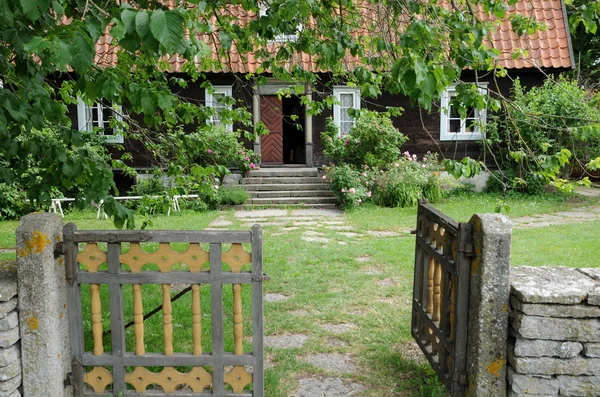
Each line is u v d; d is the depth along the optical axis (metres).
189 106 4.85
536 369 2.64
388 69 4.23
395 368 3.82
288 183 14.16
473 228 2.80
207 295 5.50
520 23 4.18
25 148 3.28
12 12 2.16
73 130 3.56
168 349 3.00
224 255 2.92
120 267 2.95
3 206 11.99
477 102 2.99
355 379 3.66
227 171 5.09
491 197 13.79
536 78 14.79
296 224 10.49
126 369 3.35
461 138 14.96
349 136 13.92
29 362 2.77
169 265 2.94
